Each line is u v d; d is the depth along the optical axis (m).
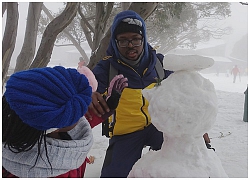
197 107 1.40
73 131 1.73
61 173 1.52
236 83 16.86
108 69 2.63
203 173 1.45
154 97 1.49
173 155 1.51
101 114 1.88
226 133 5.18
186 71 1.51
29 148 1.41
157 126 1.48
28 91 1.32
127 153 2.54
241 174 3.37
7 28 5.31
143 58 2.63
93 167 3.50
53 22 5.48
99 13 6.83
